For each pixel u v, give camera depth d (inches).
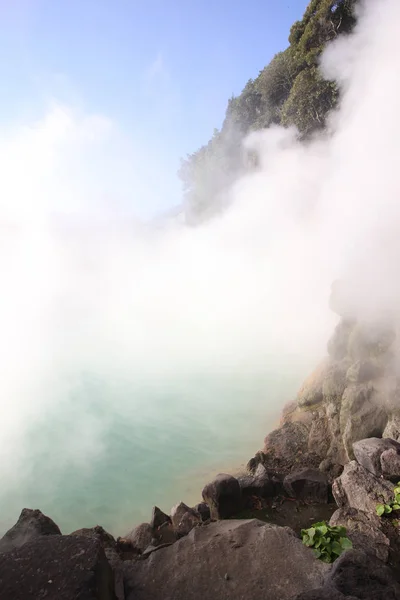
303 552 137.9
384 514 168.4
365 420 234.8
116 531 269.4
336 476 228.7
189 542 150.0
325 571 128.2
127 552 181.2
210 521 192.4
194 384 505.7
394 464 185.0
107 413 452.8
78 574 110.4
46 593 105.7
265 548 141.2
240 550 141.8
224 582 130.2
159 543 187.0
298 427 290.2
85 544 121.9
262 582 128.0
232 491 197.9
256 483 209.8
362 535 156.3
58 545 121.5
